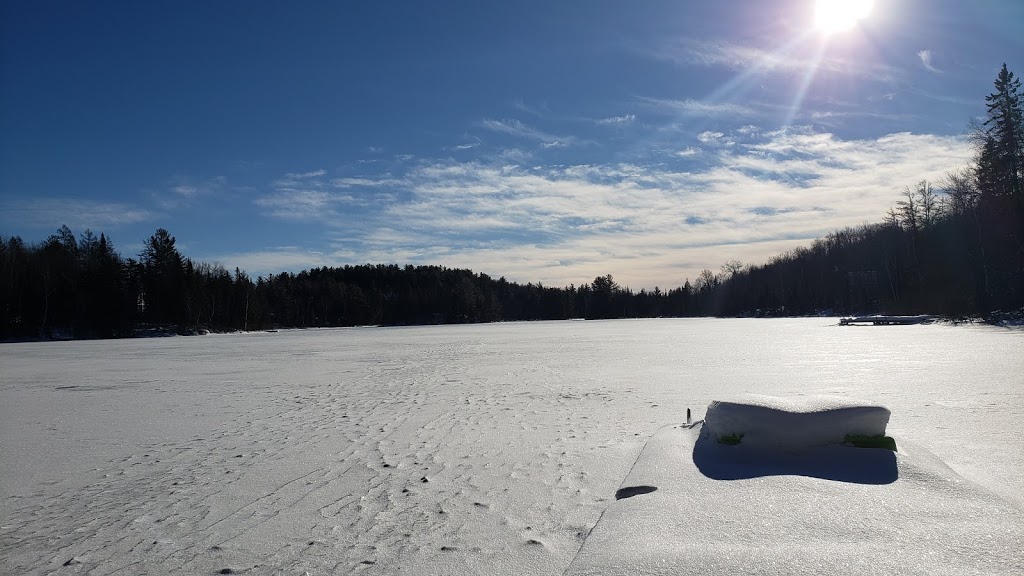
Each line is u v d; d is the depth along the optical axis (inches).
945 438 262.4
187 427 366.9
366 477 237.0
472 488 215.9
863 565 122.4
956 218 1911.9
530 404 416.2
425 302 4985.2
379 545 165.9
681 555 130.0
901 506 156.5
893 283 2738.7
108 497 222.8
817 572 120.0
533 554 155.9
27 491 233.3
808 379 512.1
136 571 155.9
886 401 370.0
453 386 542.0
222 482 237.6
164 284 2992.1
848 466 193.2
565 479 223.0
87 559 164.9
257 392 538.9
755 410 214.1
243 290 3415.4
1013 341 879.7
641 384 516.4
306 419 383.6
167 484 237.9
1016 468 213.3
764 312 3956.7
